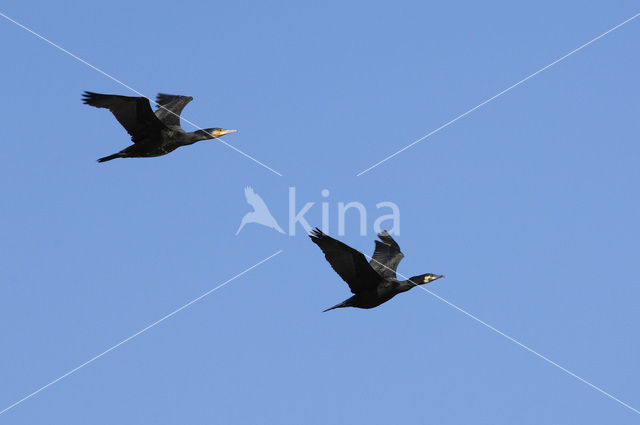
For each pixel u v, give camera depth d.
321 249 27.00
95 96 29.11
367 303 28.12
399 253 30.25
